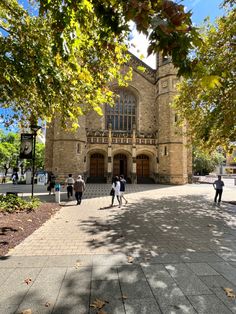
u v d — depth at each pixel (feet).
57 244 19.21
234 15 27.14
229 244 19.76
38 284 12.08
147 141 101.30
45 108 25.36
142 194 59.72
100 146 98.43
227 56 26.50
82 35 15.92
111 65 22.16
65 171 84.12
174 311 9.89
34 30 20.02
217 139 44.93
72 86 23.13
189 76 7.22
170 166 91.81
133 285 12.10
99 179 99.50
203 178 128.98
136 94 108.99
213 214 33.47
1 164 150.41
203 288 11.91
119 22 8.09
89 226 25.66
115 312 9.75
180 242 20.20
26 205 32.96
